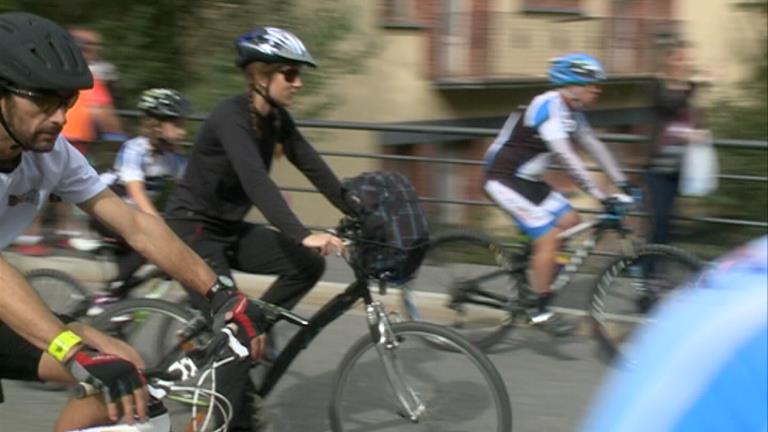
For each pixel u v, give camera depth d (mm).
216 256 5754
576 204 10336
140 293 7465
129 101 13602
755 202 10289
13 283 3537
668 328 1732
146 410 3578
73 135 9984
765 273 1704
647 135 9758
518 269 8219
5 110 3562
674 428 1609
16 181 3889
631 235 7891
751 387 1577
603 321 7867
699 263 7648
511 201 7984
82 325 4102
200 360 4148
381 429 5754
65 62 3564
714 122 14883
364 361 5762
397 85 17172
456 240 8531
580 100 7840
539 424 6727
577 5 19609
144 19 13609
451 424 5617
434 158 11289
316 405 6922
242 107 5590
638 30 20031
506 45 18766
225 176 5676
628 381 1750
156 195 7598
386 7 16703
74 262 9836
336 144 14414
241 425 5383
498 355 8195
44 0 13500
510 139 8023
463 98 18297
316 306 9195
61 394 6996
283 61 5445
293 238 5449
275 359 5781
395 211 5582
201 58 13914
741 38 15766
